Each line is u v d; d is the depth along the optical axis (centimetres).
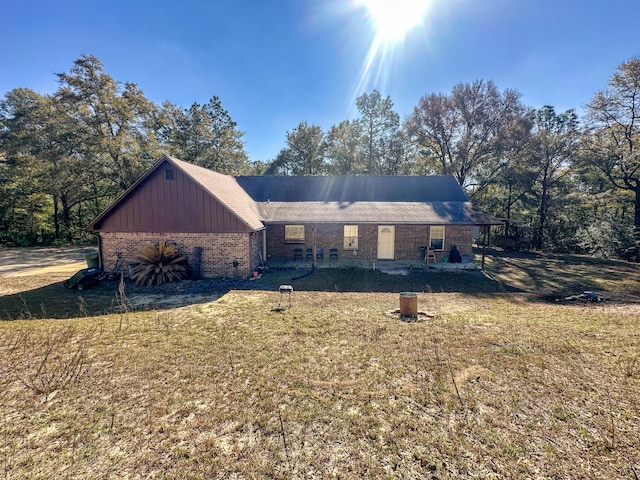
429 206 1752
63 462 311
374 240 1719
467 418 371
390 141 3259
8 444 333
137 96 2484
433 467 300
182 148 2925
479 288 1268
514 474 289
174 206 1324
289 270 1515
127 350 571
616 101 2064
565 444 324
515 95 2533
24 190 2730
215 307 883
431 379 462
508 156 2575
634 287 1291
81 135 2277
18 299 1000
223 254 1331
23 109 2519
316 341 618
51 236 2861
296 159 3609
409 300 786
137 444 335
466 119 2659
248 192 1925
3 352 555
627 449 313
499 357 531
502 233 2841
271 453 322
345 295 1077
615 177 2258
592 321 735
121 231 1337
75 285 1135
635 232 2017
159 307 895
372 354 553
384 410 390
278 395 426
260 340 623
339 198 1897
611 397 403
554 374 466
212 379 468
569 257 2091
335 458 314
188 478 291
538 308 905
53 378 464
